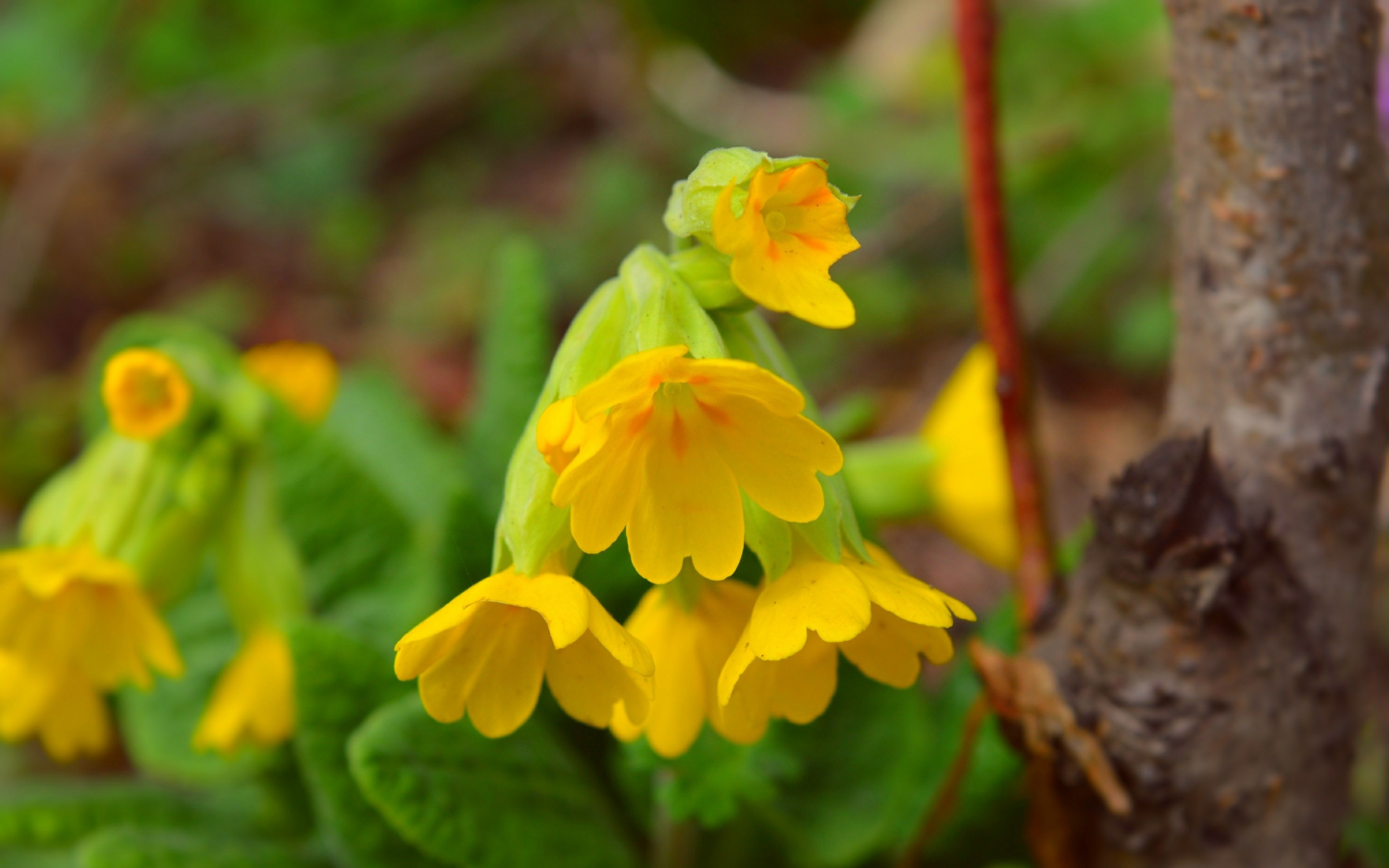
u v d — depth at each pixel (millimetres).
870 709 267
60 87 784
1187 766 235
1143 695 234
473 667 212
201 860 270
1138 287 587
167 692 314
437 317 715
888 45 652
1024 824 271
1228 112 230
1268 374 233
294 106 832
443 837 247
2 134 854
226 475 273
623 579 268
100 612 261
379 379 398
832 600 209
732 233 200
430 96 839
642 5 714
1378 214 231
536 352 306
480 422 308
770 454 207
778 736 264
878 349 601
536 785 259
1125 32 575
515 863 251
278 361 301
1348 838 275
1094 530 236
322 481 286
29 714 265
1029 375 258
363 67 835
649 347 209
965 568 471
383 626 286
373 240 791
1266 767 236
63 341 743
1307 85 227
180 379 261
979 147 256
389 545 291
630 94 751
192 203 824
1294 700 235
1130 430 537
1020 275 592
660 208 720
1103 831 243
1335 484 234
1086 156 602
